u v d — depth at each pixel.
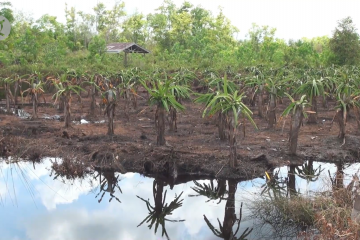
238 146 7.09
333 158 6.66
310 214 4.43
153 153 6.49
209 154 6.46
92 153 6.70
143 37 37.31
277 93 8.46
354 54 20.39
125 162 6.55
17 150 7.23
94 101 10.08
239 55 24.14
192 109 11.34
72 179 6.46
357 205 3.84
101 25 37.03
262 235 4.50
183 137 7.81
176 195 5.95
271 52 24.23
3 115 9.98
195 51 26.00
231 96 5.89
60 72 17.28
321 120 9.54
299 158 6.60
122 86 10.43
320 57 23.05
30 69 16.94
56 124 8.90
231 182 6.04
